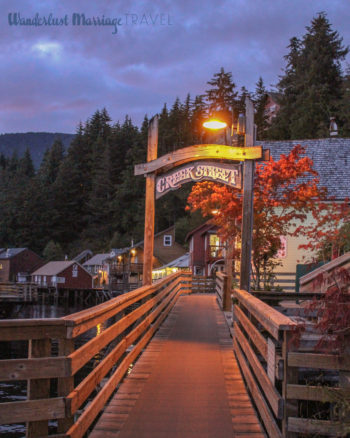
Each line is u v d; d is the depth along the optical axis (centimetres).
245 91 6800
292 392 366
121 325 659
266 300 844
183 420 538
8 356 2075
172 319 1362
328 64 4862
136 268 5484
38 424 388
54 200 9569
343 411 347
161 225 7631
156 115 1058
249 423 529
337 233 965
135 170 1065
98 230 9138
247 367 650
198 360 831
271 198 1257
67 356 404
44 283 6688
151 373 744
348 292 376
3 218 9344
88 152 11081
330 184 2023
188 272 2772
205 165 1015
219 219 1280
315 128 4375
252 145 987
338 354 358
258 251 1262
